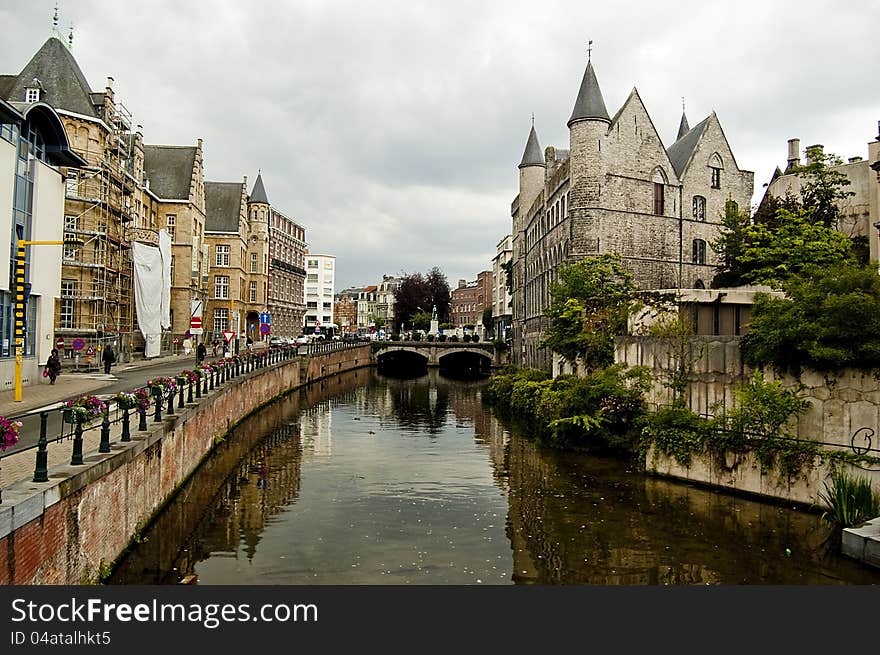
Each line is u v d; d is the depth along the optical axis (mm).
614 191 39469
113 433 14992
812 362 18000
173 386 18188
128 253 44719
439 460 25578
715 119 44375
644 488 20516
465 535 16359
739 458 19328
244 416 32438
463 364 98625
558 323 34531
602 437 25984
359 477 22594
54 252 28062
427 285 114125
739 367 20422
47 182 27094
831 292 17781
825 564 14125
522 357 60906
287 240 100812
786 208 31656
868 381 16719
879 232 26172
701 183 43312
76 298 37531
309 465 24438
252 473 22938
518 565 14281
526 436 31156
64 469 10688
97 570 11398
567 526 16938
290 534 16312
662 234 41250
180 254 57031
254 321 80562
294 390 50062
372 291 188375
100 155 39906
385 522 17406
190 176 58062
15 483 9570
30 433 15312
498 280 108875
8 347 24172
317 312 145500
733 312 25750
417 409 42062
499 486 21359
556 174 45719
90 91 43188
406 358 101750
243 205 73562
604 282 34344
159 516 15805
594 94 39250
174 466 17422
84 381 28109
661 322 25078
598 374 26703
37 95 36156
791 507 17859
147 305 43031
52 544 9508
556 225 45594
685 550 15141
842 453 16812
